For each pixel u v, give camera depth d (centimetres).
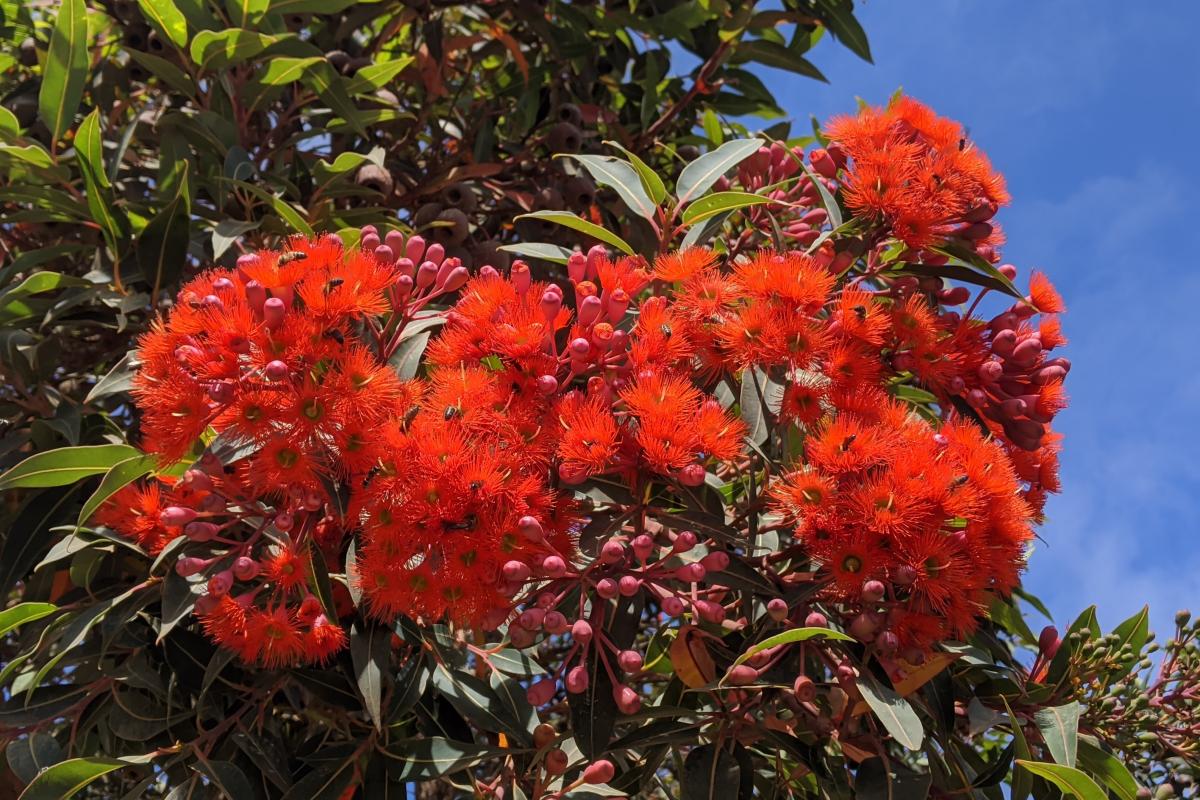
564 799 251
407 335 254
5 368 320
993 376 254
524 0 451
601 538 229
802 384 242
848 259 268
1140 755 279
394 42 508
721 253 315
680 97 494
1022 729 253
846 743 242
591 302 235
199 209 363
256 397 213
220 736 276
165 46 396
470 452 211
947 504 214
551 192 396
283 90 409
